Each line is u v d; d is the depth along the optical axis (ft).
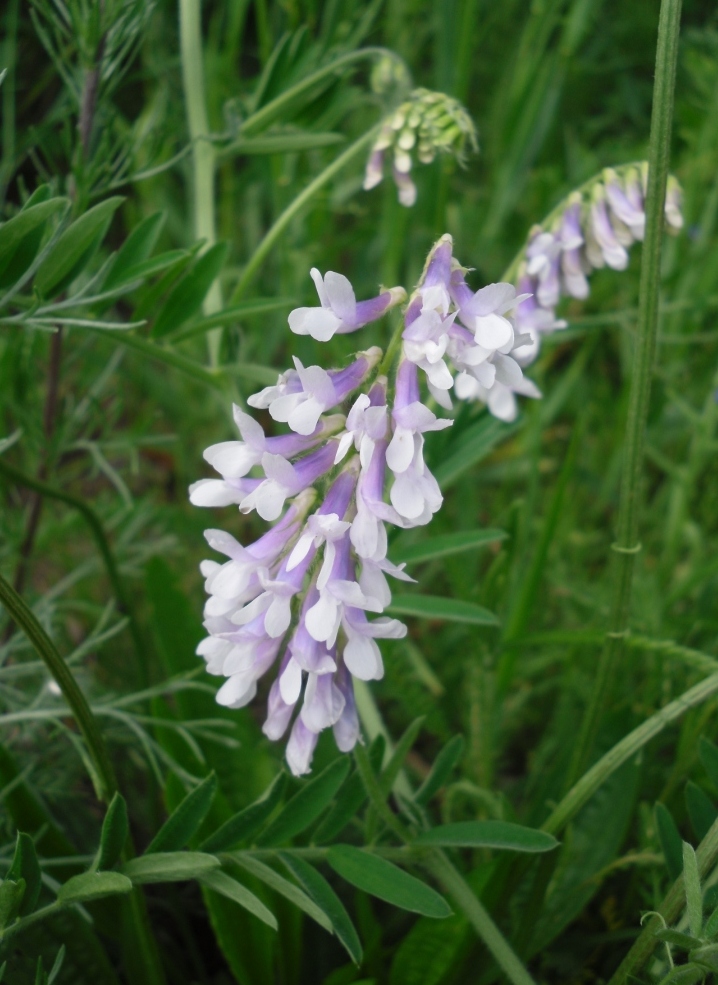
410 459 0.66
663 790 0.92
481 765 0.95
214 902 0.80
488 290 0.66
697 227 1.39
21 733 0.91
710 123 1.34
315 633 0.65
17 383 1.01
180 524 1.19
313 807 0.75
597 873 0.85
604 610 1.06
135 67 1.51
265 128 0.98
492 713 0.96
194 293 0.89
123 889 0.68
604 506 1.32
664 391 1.27
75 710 0.73
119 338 0.89
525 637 0.94
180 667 0.92
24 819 0.82
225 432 1.29
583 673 1.03
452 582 1.02
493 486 1.41
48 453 0.99
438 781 0.78
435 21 1.32
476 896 0.80
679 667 0.97
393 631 0.66
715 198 1.29
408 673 1.02
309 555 0.67
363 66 1.44
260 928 0.82
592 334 1.25
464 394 0.84
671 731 0.96
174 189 1.57
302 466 0.68
